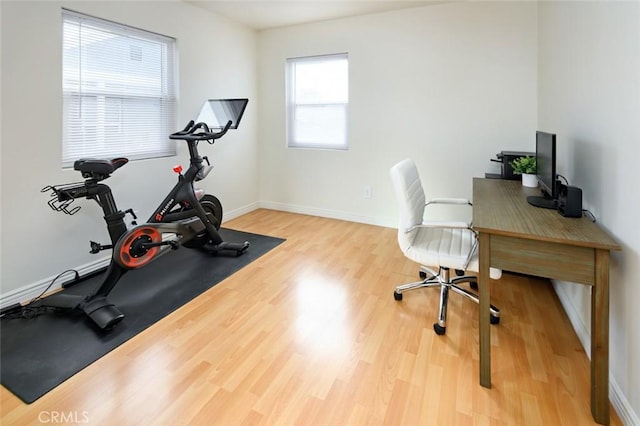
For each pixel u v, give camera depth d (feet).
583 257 4.59
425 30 11.79
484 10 10.96
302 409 4.83
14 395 5.01
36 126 7.73
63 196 7.10
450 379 5.38
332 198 14.39
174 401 4.95
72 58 8.52
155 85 10.79
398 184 6.77
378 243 11.51
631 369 4.40
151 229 7.77
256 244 11.35
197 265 9.66
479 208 6.40
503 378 5.39
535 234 4.80
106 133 9.48
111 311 6.88
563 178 7.52
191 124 10.07
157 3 10.41
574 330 6.57
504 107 11.09
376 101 12.90
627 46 4.54
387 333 6.58
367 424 4.59
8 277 7.47
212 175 13.28
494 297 7.89
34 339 6.33
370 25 12.57
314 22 13.47
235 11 12.33
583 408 4.82
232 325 6.83
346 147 13.92
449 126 11.89
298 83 14.47
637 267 4.25
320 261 10.02
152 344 6.22
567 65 7.43
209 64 12.48
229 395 5.07
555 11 8.50
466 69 11.41
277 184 15.51
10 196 7.40
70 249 8.61
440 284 7.52
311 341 6.34
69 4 8.16
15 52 7.27
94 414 4.71
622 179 4.66
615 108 4.91
